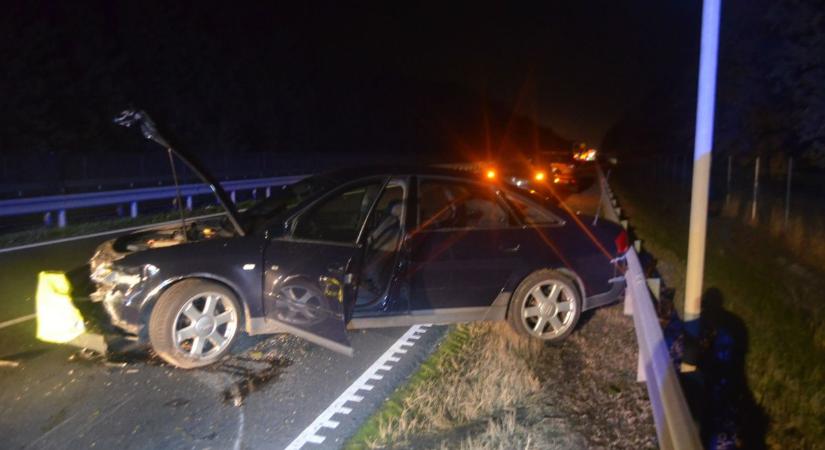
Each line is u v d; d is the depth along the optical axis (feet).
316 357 19.63
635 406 16.60
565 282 21.26
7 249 39.86
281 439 14.78
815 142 46.91
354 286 18.29
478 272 20.30
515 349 20.22
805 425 17.11
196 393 16.99
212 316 18.37
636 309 19.61
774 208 45.96
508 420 15.42
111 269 17.98
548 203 22.00
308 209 19.13
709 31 17.16
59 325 18.97
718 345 22.99
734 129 64.13
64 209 52.70
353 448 14.37
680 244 43.55
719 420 17.57
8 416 15.58
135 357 19.10
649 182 100.99
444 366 18.90
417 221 19.89
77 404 16.24
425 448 14.30
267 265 18.47
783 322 25.05
